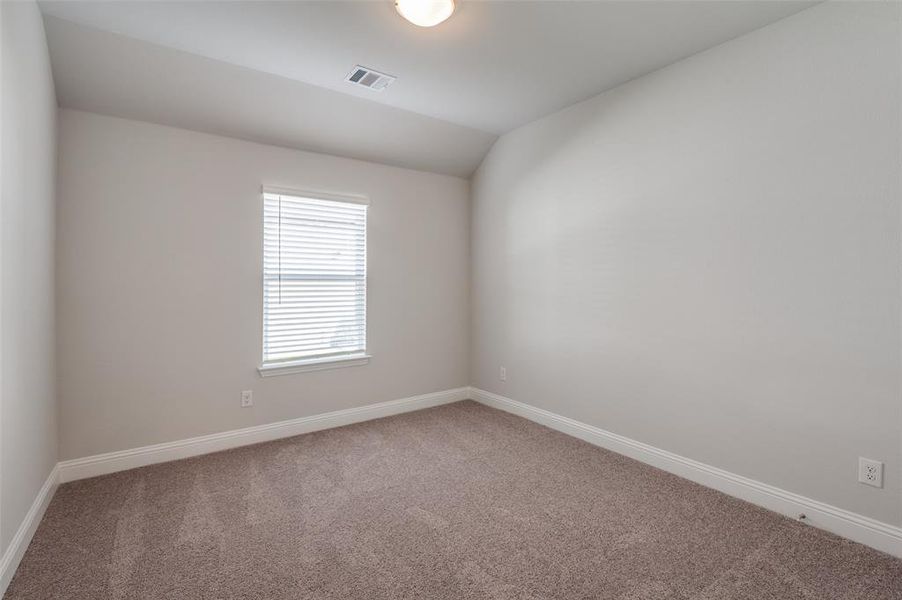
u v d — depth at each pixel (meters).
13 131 1.68
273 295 3.26
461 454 2.98
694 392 2.55
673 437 2.67
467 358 4.39
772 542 1.97
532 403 3.69
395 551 1.91
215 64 2.59
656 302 2.74
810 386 2.10
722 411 2.43
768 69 2.21
